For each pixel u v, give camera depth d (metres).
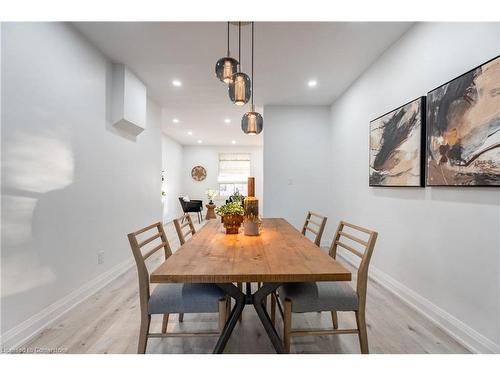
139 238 3.66
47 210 1.99
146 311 1.44
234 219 1.96
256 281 1.13
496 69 1.47
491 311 1.54
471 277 1.67
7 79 1.66
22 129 1.77
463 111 1.69
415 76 2.24
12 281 1.69
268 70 3.15
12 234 1.69
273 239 1.80
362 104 3.25
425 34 2.12
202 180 9.30
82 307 2.24
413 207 2.25
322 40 2.50
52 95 2.04
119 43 2.54
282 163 4.50
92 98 2.56
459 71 1.77
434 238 1.99
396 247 2.50
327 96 4.06
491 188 1.53
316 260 1.33
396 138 2.45
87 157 2.49
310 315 2.10
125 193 3.26
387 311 2.16
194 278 1.13
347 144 3.73
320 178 4.52
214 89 3.73
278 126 4.49
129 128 3.25
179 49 2.65
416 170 2.16
